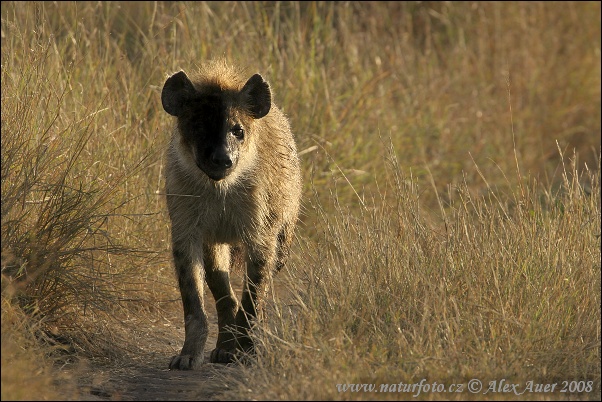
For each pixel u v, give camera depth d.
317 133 27.89
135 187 20.30
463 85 35.81
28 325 14.48
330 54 31.56
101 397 13.38
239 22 29.97
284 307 16.59
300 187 19.41
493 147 33.03
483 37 37.69
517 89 36.19
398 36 36.91
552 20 39.28
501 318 14.56
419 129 31.80
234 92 16.70
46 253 15.64
